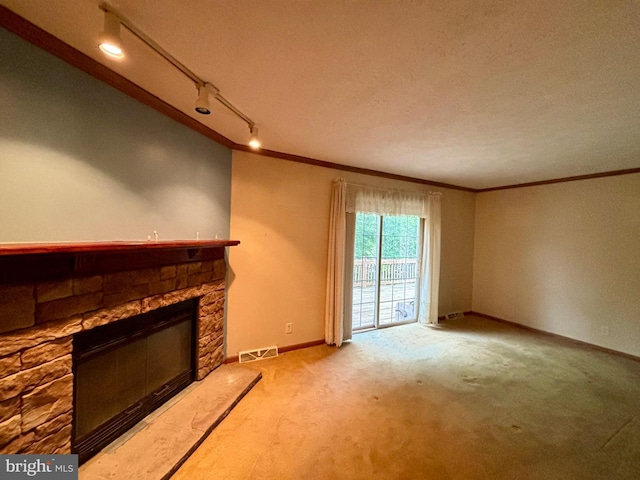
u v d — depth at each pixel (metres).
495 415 2.17
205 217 2.49
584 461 1.73
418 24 1.15
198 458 1.67
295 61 1.45
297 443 1.81
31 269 1.25
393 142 2.65
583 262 3.73
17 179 1.27
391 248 4.33
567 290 3.87
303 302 3.35
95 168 1.60
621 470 1.66
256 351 3.03
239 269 2.91
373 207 3.82
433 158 3.16
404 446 1.82
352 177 3.68
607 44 1.23
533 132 2.31
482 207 4.97
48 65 1.37
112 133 1.69
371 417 2.10
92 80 1.57
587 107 1.85
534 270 4.23
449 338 3.85
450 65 1.44
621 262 3.41
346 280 3.61
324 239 3.46
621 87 1.60
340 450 1.76
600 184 3.59
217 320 2.66
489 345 3.63
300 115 2.10
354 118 2.13
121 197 1.76
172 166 2.14
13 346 1.20
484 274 4.92
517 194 4.47
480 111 1.96
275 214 3.11
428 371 2.88
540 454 1.78
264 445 1.79
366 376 2.74
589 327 3.65
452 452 1.77
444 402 2.33
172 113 2.09
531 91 1.67
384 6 1.06
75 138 1.50
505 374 2.85
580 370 2.96
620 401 2.39
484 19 1.12
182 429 1.82
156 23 1.19
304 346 3.38
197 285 2.36
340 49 1.34
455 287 4.87
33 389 1.27
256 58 1.43
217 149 2.63
